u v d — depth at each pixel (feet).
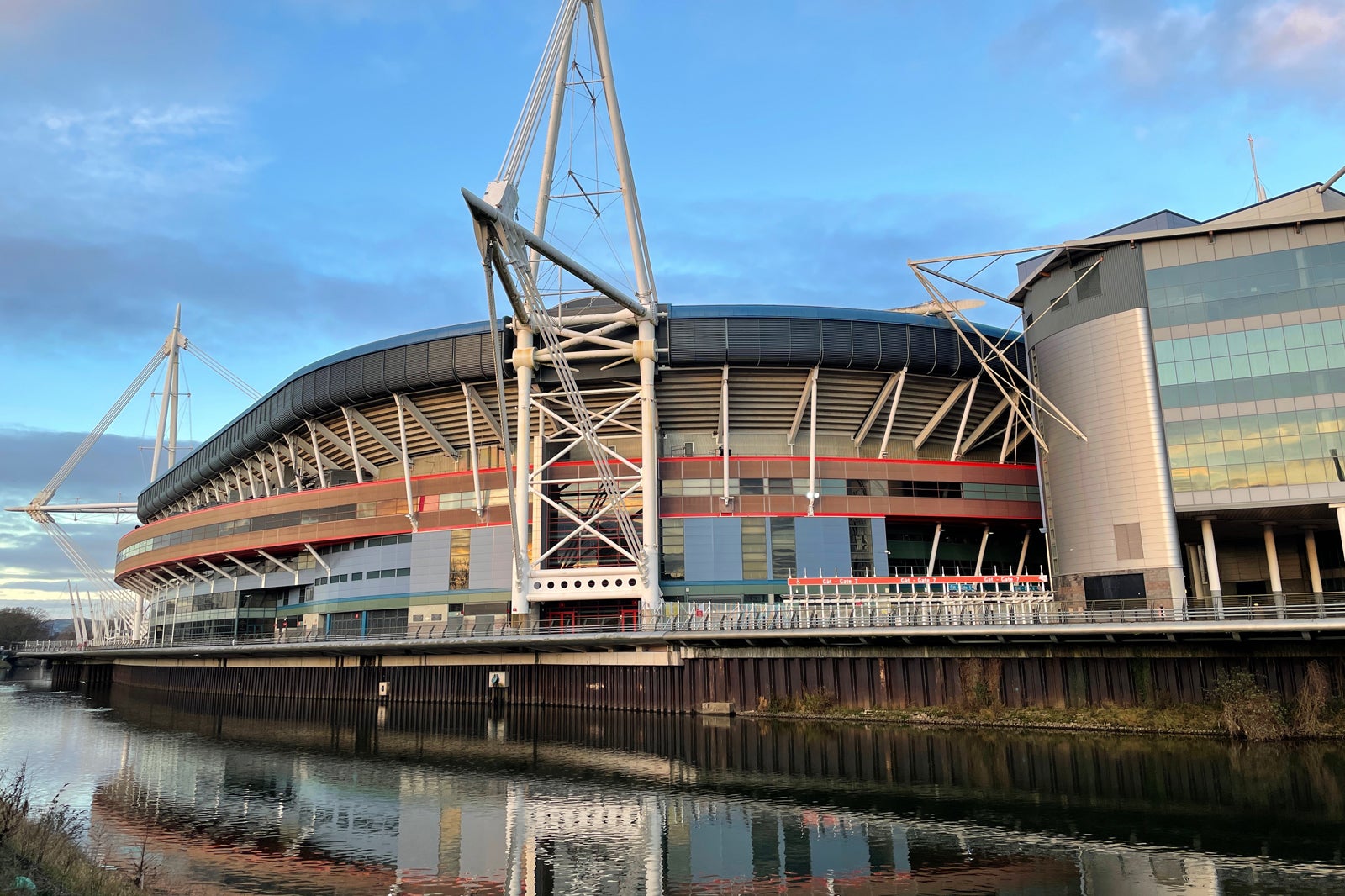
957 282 149.28
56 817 71.31
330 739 143.13
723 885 60.18
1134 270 134.41
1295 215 125.59
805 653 136.87
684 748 114.62
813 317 175.11
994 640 120.67
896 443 197.36
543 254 147.54
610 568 163.32
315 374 203.72
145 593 331.57
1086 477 136.87
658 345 173.27
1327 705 103.04
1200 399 127.95
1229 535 147.02
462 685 177.27
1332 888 55.47
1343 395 120.98
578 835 73.87
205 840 75.72
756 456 181.98
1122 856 63.10
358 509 204.33
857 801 81.97
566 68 173.37
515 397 189.57
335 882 63.16
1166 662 112.37
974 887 57.98
